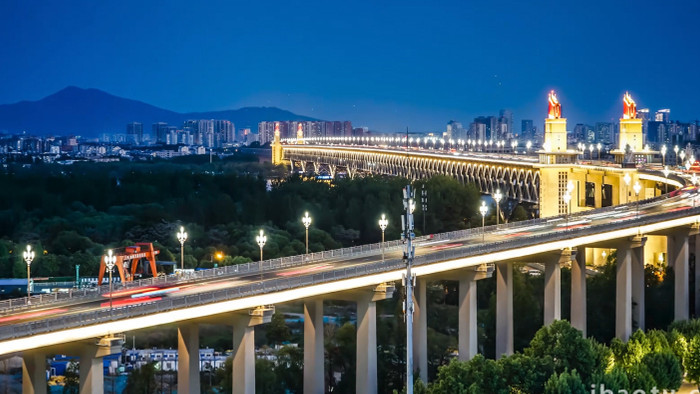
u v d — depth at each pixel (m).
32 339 128.25
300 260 197.88
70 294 160.00
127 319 139.25
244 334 159.25
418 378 185.75
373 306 182.12
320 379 182.50
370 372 182.25
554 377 163.88
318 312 181.50
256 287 157.25
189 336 162.25
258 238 176.50
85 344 138.75
